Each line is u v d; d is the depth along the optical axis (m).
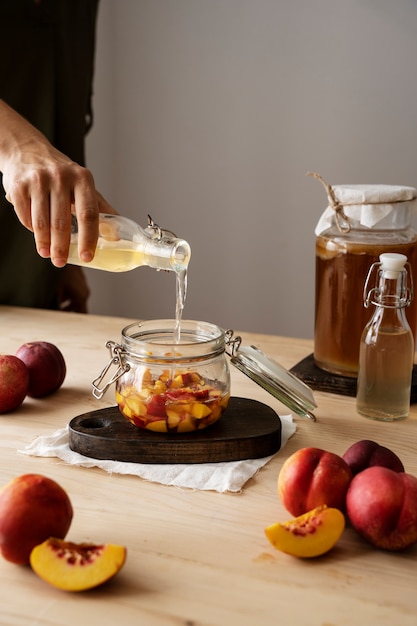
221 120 2.31
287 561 0.79
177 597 0.73
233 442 1.00
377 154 2.19
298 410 1.11
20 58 1.85
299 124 2.24
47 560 0.73
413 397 1.22
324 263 1.26
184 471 0.97
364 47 2.12
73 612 0.70
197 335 1.11
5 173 1.17
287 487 0.84
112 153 2.46
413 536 0.78
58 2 1.87
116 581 0.75
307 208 2.29
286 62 2.20
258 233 2.37
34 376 1.18
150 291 2.54
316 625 0.69
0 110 1.21
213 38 2.26
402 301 1.11
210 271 2.45
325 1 2.12
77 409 1.18
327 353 1.29
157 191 2.44
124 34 2.35
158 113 2.38
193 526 0.85
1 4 1.81
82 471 0.98
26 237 1.91
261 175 2.31
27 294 1.95
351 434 1.10
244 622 0.69
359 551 0.81
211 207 2.40
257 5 2.19
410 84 2.11
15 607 0.71
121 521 0.86
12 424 1.12
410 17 2.06
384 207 1.20
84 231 1.07
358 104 2.17
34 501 0.75
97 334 1.55
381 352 1.12
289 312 2.41
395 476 0.80
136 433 1.02
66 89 1.93
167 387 1.02
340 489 0.83
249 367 1.09
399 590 0.74
